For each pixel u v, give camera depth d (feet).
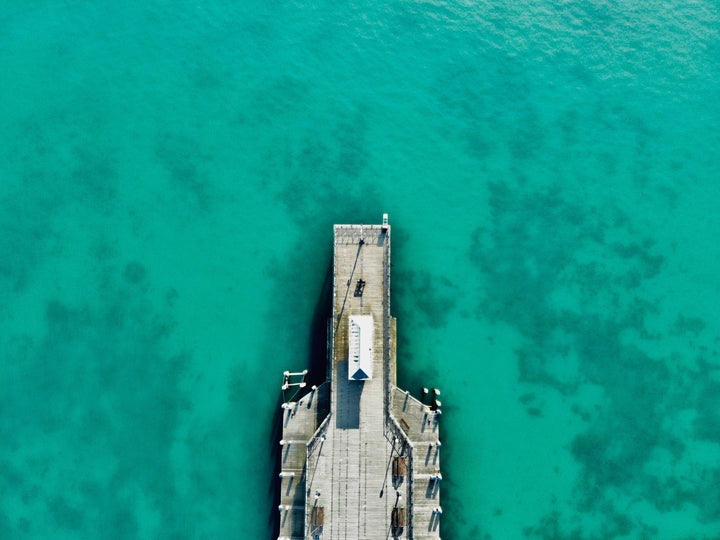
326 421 157.38
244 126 188.24
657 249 182.19
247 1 197.06
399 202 183.52
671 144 187.83
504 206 184.03
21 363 175.83
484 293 179.11
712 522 168.45
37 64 192.24
